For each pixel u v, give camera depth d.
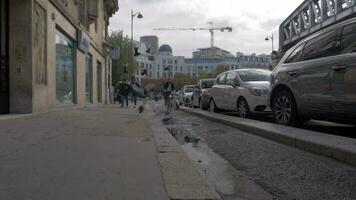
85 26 27.56
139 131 11.17
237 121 12.77
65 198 4.79
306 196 5.33
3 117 13.40
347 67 8.62
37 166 6.34
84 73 26.62
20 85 14.99
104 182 5.51
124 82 30.69
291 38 48.44
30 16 14.94
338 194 5.37
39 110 16.09
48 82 17.38
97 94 35.66
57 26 19.41
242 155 7.99
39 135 9.62
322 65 9.40
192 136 10.95
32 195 4.88
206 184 5.56
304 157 7.63
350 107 8.55
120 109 24.62
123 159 7.05
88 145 8.40
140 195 4.98
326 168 6.73
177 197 4.94
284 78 10.80
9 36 14.91
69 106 21.75
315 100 9.60
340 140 8.13
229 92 16.19
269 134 9.91
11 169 6.11
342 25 9.23
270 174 6.45
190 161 7.03
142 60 132.38
